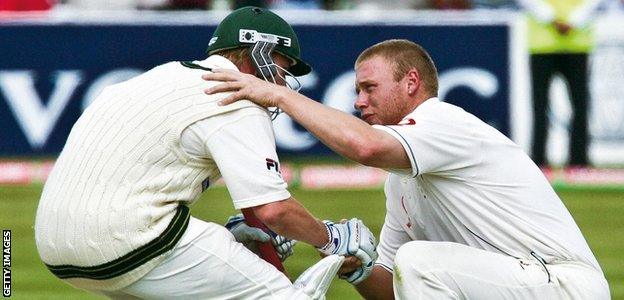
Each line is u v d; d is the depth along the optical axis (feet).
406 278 52.26
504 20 126.72
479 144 53.21
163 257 49.39
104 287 50.88
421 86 54.85
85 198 49.32
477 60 126.82
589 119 127.85
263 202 48.93
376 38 125.80
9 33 123.75
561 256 53.16
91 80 124.88
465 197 53.57
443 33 126.21
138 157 49.24
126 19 124.77
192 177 50.03
